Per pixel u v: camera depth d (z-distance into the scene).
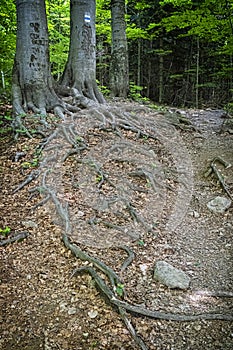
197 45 14.96
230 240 4.27
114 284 3.33
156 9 14.86
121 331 2.89
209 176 5.84
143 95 19.17
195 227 4.59
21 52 6.87
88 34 7.75
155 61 18.61
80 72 7.78
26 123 6.48
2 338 2.86
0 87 10.48
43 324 2.99
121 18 9.91
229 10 7.74
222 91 16.16
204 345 2.79
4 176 5.30
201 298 3.31
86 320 3.02
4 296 3.28
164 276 3.50
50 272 3.57
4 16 9.39
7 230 4.13
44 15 6.94
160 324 2.98
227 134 7.88
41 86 6.95
